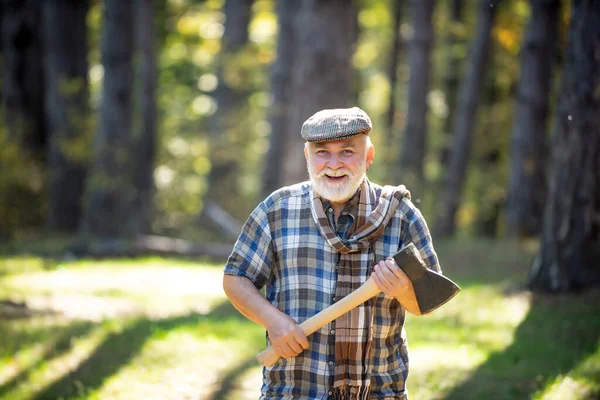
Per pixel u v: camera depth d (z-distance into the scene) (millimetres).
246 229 3900
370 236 3752
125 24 18984
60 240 18656
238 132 25891
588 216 9711
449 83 26797
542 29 17391
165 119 28719
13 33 21312
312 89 13188
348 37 13312
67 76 20562
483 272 13797
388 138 25281
